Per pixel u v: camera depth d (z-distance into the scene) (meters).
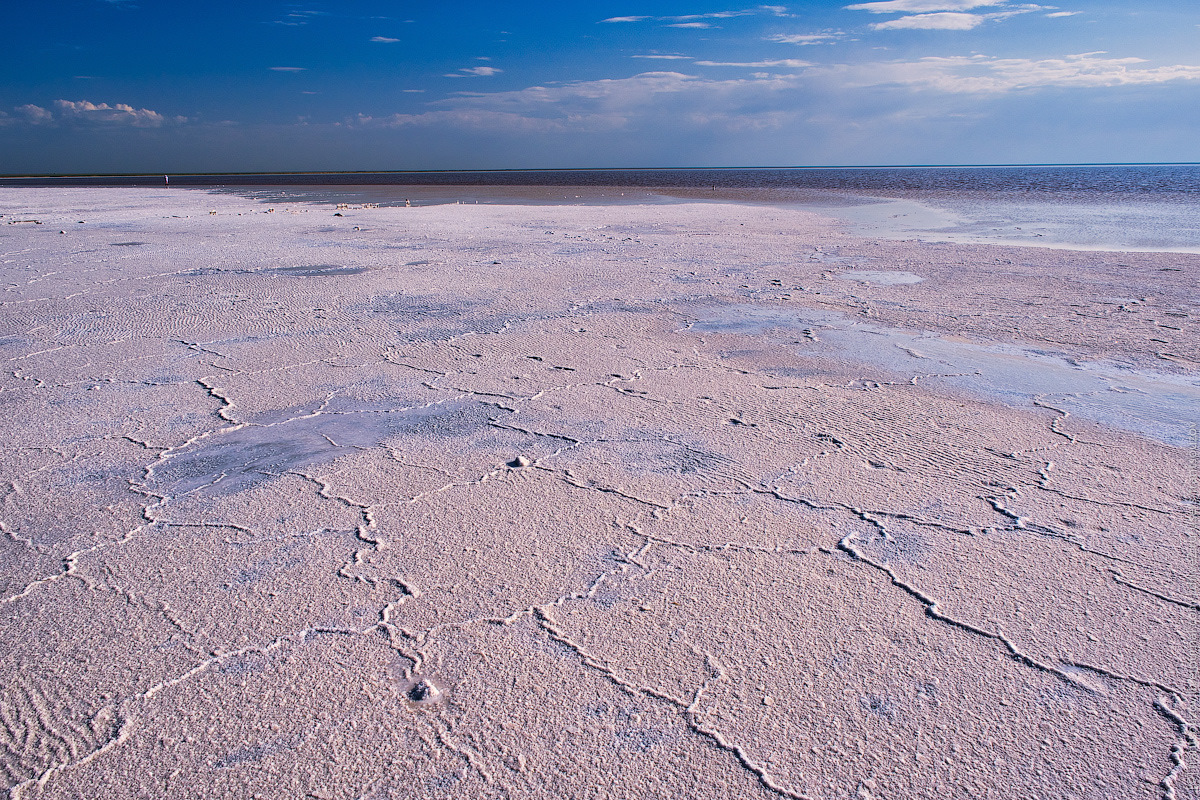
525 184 51.97
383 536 2.77
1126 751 1.78
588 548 2.67
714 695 1.97
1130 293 7.17
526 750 1.80
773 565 2.55
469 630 2.23
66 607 2.36
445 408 4.16
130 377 4.73
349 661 2.10
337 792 1.68
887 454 3.46
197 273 8.73
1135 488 3.08
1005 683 2.00
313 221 16.69
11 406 4.20
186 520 2.90
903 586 2.42
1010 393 4.33
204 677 2.04
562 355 5.22
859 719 1.89
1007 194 27.83
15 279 8.26
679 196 30.03
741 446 3.58
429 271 8.89
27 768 1.75
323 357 5.18
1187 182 41.88
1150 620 2.24
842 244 11.49
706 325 6.09
